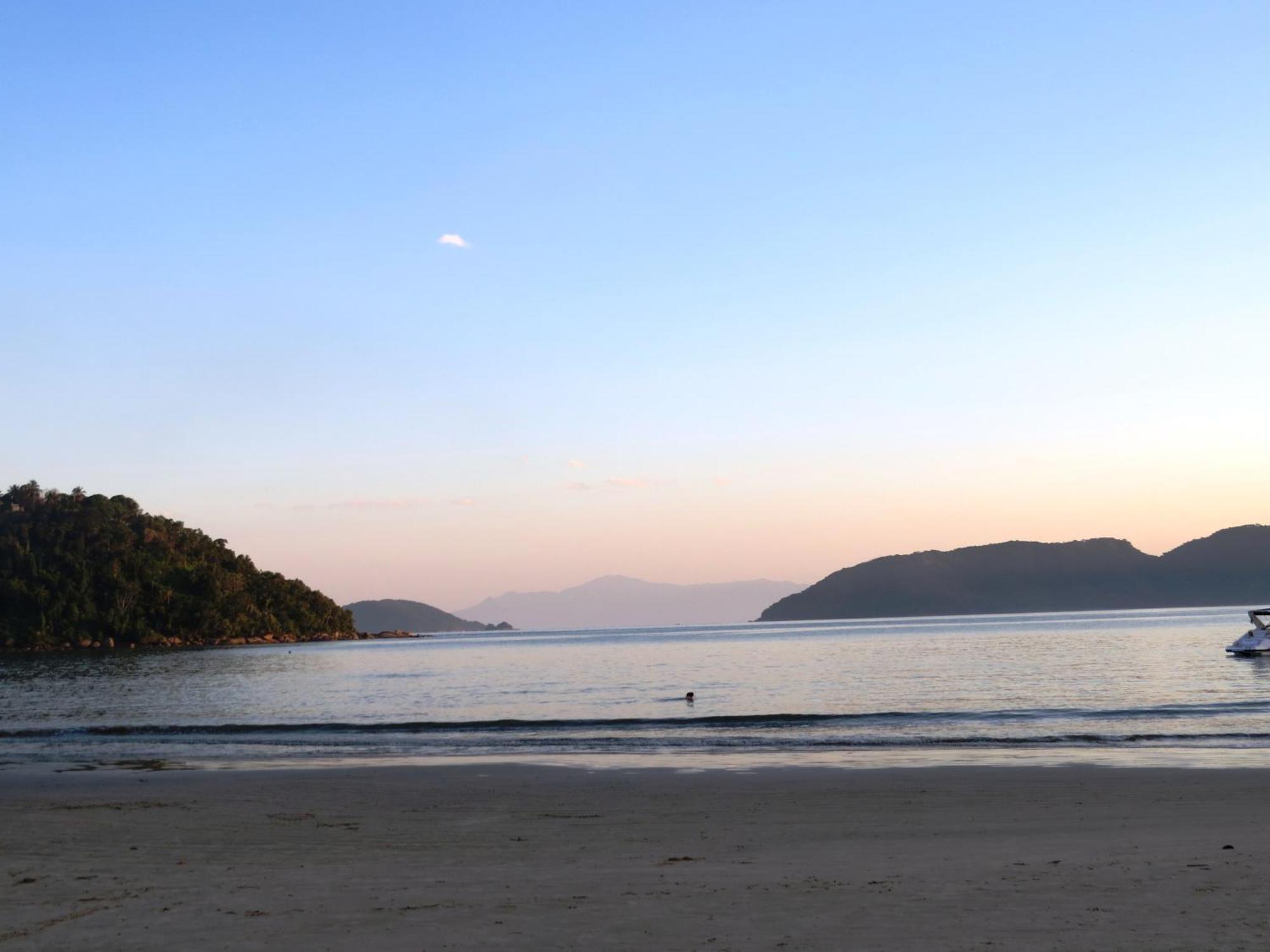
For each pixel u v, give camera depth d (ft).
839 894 36.94
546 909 35.37
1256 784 67.15
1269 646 253.44
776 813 60.13
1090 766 78.13
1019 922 32.17
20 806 65.82
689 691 189.57
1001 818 56.75
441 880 41.29
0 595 575.38
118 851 49.57
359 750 101.76
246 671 328.49
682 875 41.63
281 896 38.24
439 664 359.25
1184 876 38.55
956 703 149.28
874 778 73.61
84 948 31.27
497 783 74.69
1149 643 355.15
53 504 649.61
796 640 560.61
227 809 63.41
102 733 124.16
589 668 301.84
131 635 604.49
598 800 66.13
